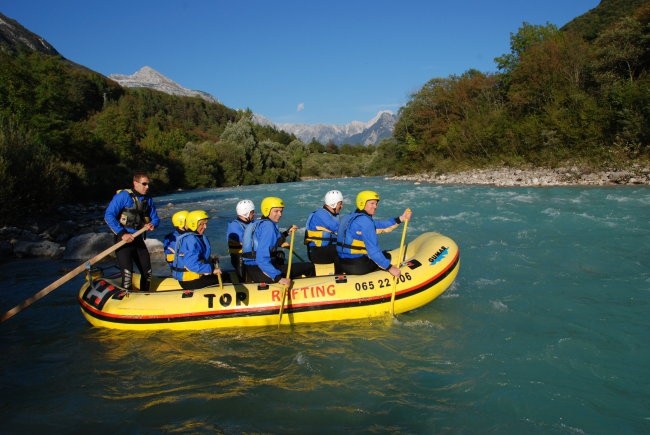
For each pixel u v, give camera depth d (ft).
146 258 19.21
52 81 95.40
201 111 342.23
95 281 18.62
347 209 54.65
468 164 98.37
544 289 19.90
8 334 17.17
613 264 22.95
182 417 11.15
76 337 16.63
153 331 16.80
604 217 34.63
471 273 22.89
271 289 17.21
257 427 10.59
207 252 18.28
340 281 17.51
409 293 17.70
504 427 10.32
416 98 121.19
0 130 57.72
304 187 100.12
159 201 82.28
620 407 10.96
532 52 93.04
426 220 39.22
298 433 10.32
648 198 42.37
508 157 88.69
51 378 13.50
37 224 47.34
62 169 75.41
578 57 83.66
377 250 17.13
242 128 156.25
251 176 148.87
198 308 16.74
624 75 77.00
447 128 110.11
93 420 11.19
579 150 73.10
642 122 63.16
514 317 16.96
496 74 109.81
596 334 15.07
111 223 18.07
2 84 85.15
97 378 13.41
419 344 14.97
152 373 13.60
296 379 12.88
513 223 35.09
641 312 16.75
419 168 117.39
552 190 54.29
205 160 137.18
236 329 16.81
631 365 12.97
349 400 11.66
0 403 12.17
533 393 11.66
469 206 46.47
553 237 29.45
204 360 14.35
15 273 27.45
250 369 13.62
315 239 20.03
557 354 13.78
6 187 46.21
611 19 148.46
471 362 13.51
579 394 11.57
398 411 11.08
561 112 77.97
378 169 147.74
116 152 110.83
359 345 15.03
